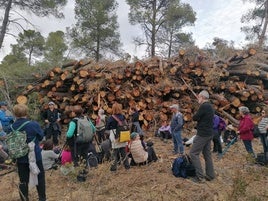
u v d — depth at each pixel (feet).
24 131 15.66
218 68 40.37
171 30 77.66
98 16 72.95
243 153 28.96
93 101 37.22
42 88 38.68
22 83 40.09
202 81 40.42
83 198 17.61
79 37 73.31
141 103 37.60
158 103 38.58
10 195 18.74
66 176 20.97
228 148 30.19
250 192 17.15
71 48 74.18
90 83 37.35
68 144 20.57
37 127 16.10
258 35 71.05
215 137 27.48
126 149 24.00
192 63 39.93
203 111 20.27
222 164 24.88
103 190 18.84
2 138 24.07
